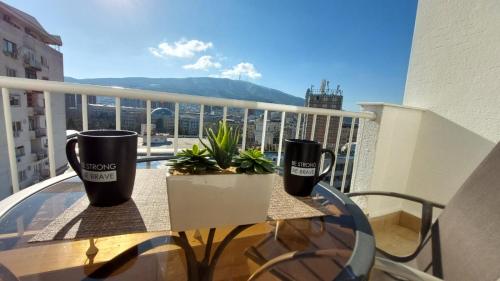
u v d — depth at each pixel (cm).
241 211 56
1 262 49
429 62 187
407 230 198
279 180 88
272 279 61
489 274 64
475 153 163
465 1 166
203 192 52
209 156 55
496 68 153
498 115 152
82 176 54
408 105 203
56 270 55
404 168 199
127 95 122
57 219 53
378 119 182
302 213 66
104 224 51
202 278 59
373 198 190
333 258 58
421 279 60
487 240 69
